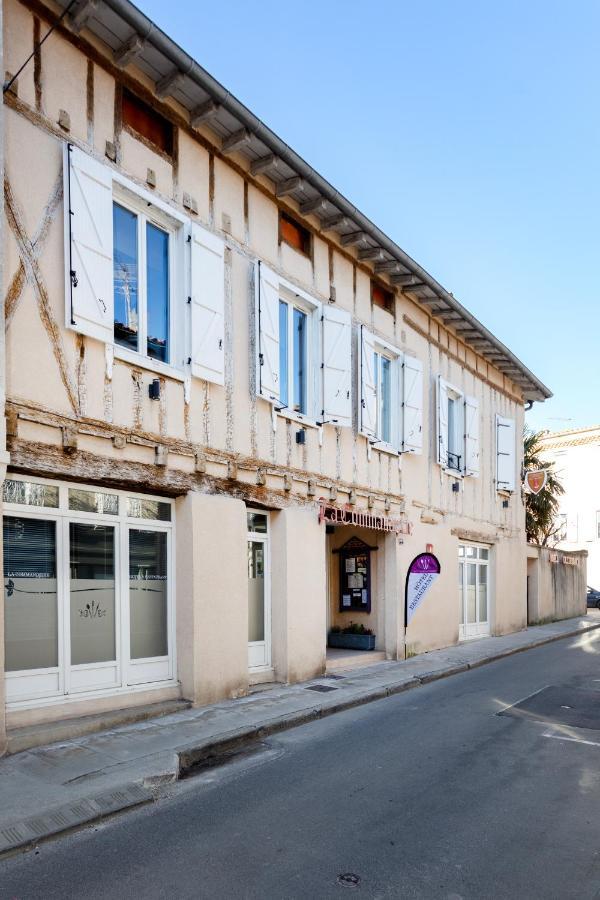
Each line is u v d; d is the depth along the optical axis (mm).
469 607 15953
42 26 6586
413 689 9836
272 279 9289
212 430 8289
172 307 8023
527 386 19141
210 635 7965
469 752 6555
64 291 6570
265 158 8938
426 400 13820
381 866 4090
